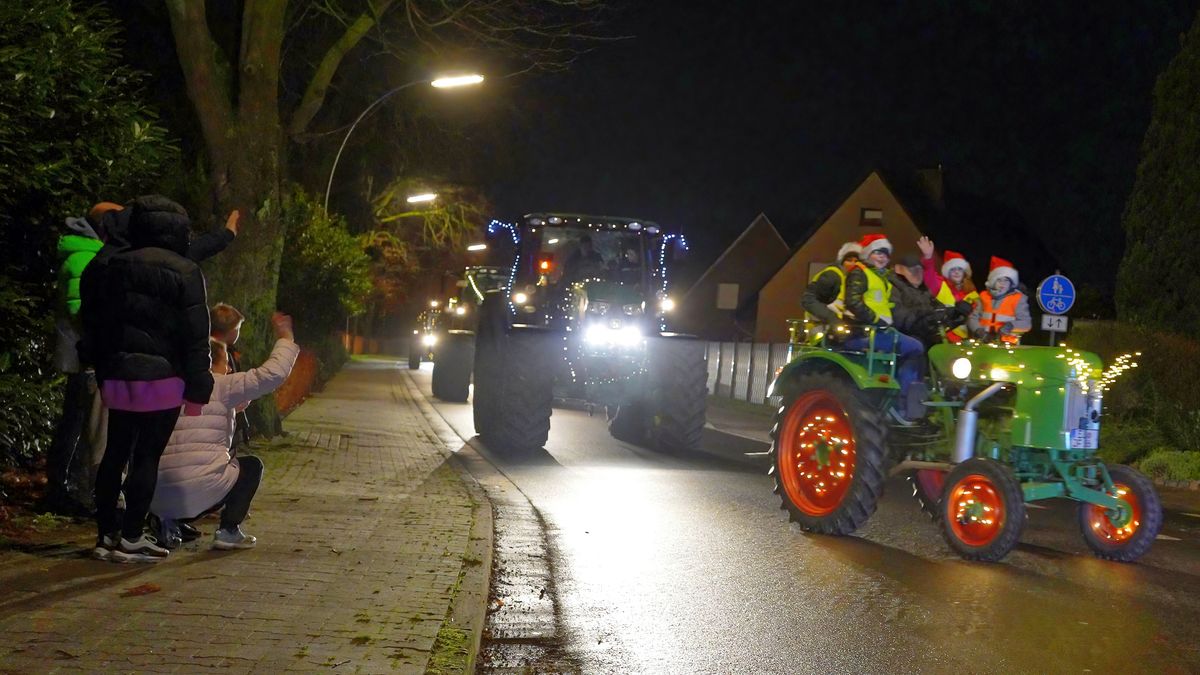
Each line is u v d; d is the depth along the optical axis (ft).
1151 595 27.45
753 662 20.79
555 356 51.65
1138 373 72.59
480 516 32.55
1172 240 76.43
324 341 98.12
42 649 17.39
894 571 29.19
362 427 60.39
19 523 26.09
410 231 151.02
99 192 28.89
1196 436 64.80
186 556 24.72
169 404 22.58
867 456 33.45
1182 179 76.13
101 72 29.40
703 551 30.91
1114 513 32.01
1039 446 31.63
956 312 35.81
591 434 62.90
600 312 52.65
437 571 24.73
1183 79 76.54
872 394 35.24
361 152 108.37
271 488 35.88
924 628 23.47
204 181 46.93
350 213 121.90
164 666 16.94
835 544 32.83
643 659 20.89
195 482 23.99
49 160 27.20
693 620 23.63
